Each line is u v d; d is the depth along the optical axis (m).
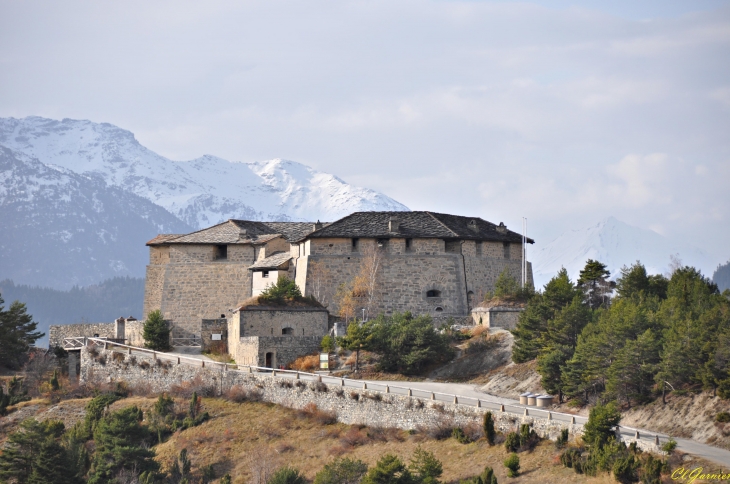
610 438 115.62
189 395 165.25
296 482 129.38
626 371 135.12
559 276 178.62
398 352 168.38
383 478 118.06
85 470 145.12
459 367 166.75
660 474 106.19
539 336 160.62
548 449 120.25
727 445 114.75
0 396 175.50
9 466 146.25
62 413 168.88
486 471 115.94
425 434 135.25
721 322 136.62
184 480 135.50
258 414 155.38
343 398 148.25
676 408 126.94
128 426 150.62
